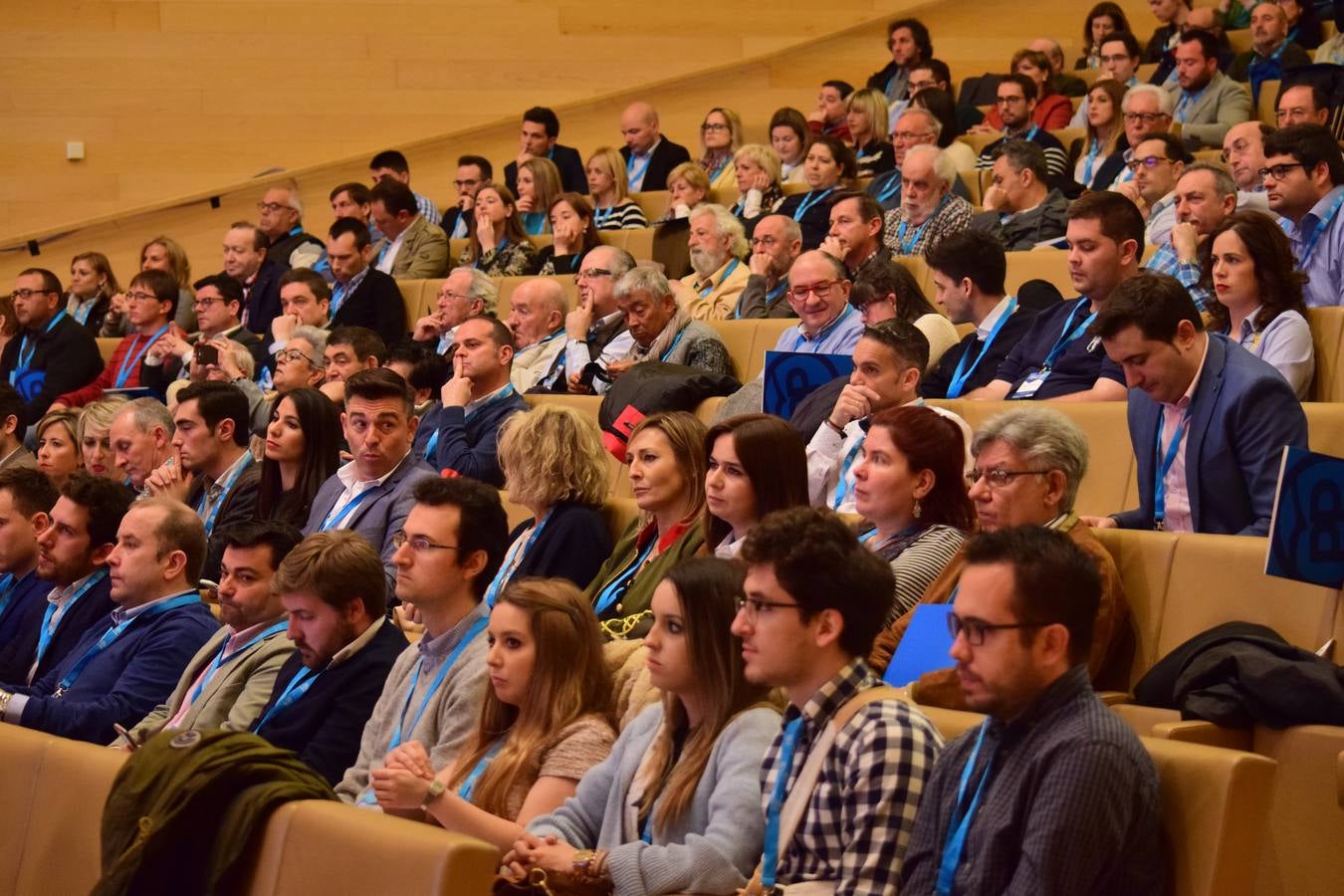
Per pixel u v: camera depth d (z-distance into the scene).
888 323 4.30
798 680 2.62
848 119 9.00
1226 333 4.71
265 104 11.04
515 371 6.50
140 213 10.66
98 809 2.96
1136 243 4.83
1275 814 2.93
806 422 4.55
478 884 2.36
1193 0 11.06
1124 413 4.18
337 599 3.71
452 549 3.54
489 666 3.20
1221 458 3.69
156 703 4.16
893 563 3.45
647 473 4.04
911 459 3.55
